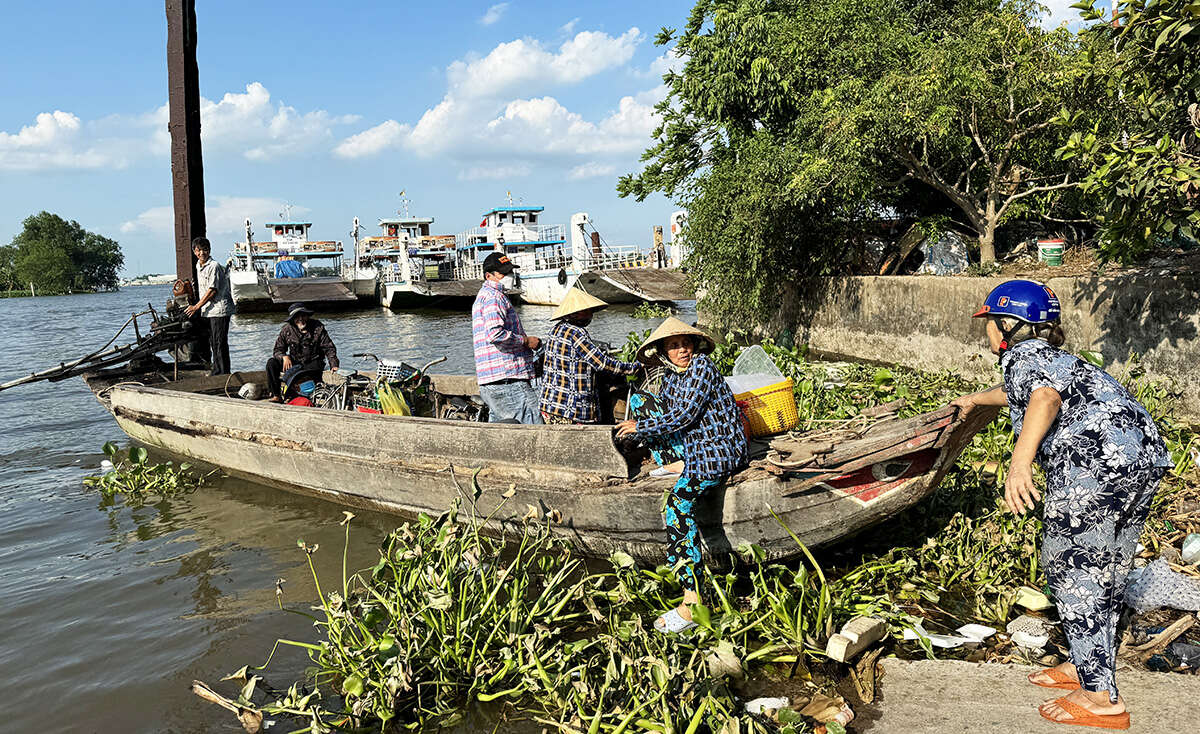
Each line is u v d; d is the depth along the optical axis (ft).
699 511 13.80
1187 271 23.82
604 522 15.19
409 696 11.68
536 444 16.11
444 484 17.52
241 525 20.22
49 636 14.43
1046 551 9.71
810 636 12.21
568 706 10.82
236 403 23.04
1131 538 9.40
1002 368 10.00
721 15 52.37
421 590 13.08
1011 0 41.22
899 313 40.42
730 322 59.26
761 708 10.62
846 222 49.80
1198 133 21.99
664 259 124.77
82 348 72.54
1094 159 23.54
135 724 11.58
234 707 11.14
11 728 11.57
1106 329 26.99
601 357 17.13
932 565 14.85
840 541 14.42
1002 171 43.37
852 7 47.26
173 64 33.73
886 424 12.92
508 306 19.48
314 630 14.23
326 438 20.31
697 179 54.08
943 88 40.11
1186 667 10.87
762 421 15.55
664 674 10.37
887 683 11.10
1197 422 23.25
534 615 13.08
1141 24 22.33
